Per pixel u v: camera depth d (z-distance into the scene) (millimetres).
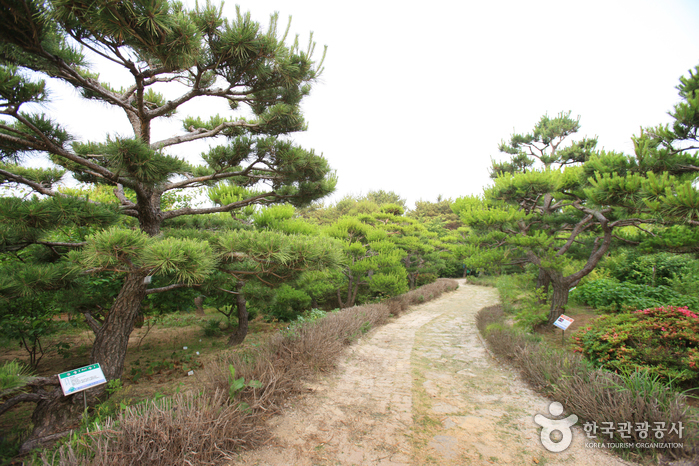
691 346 3957
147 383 5102
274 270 4195
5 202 3201
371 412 3621
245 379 3729
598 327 4781
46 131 3393
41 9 2387
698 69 4684
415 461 2711
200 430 2664
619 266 9805
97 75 4477
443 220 34188
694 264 7090
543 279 9133
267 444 2934
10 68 3094
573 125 11094
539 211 8969
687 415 2840
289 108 4492
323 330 5984
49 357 6551
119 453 2367
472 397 4062
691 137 4438
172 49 2781
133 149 2969
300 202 5246
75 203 3545
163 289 4414
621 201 4395
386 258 11172
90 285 4988
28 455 3035
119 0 2318
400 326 9016
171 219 6391
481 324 8211
